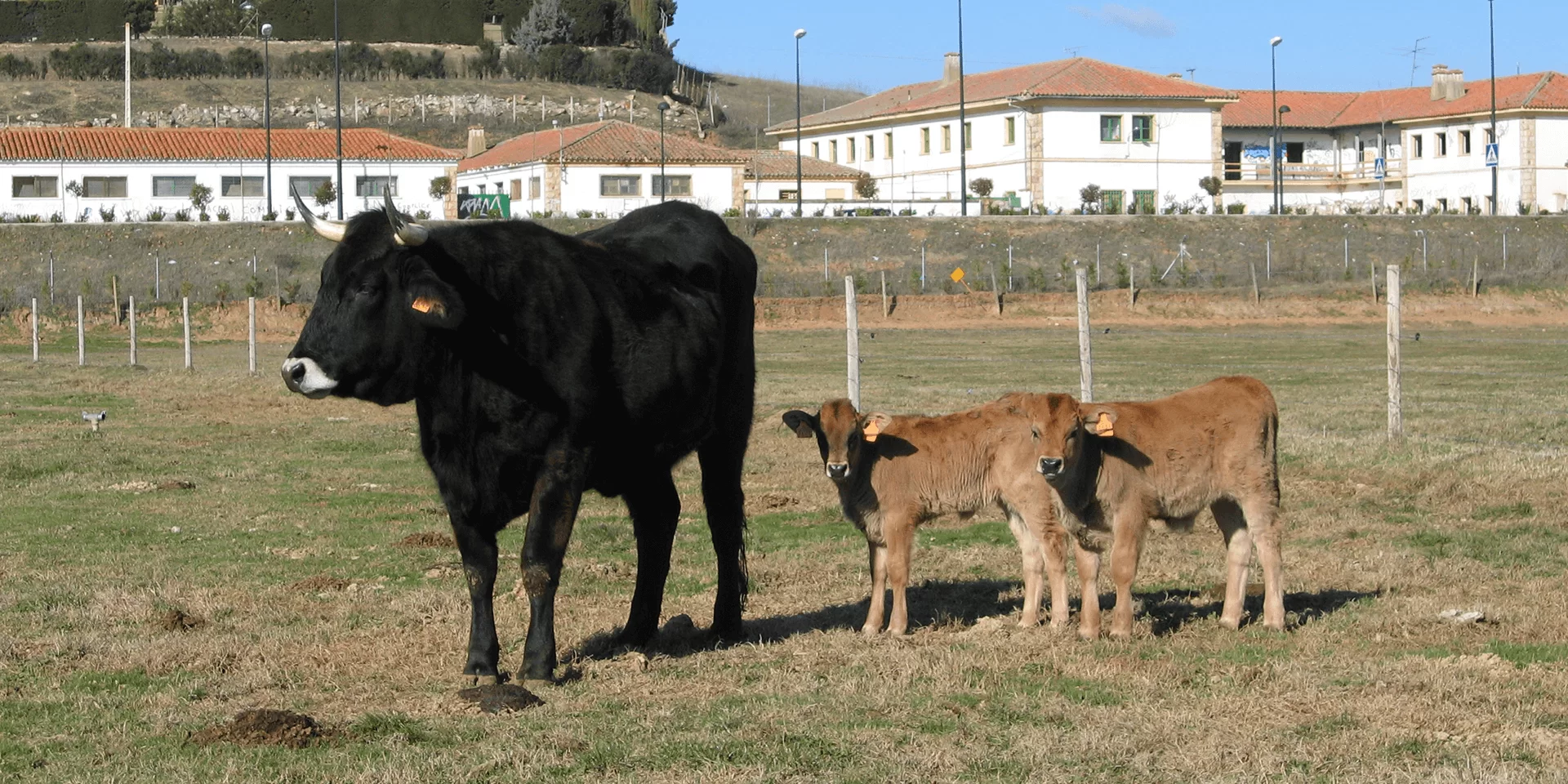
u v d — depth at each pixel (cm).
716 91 17038
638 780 709
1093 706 824
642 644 1031
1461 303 5731
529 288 877
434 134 11656
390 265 851
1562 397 2664
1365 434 2025
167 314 5438
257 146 7612
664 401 956
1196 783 691
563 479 892
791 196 8506
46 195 7269
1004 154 8162
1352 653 940
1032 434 1020
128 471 1945
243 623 1085
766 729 782
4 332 5253
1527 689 830
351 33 14588
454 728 799
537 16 14650
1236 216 7169
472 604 915
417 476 1917
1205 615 1083
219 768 734
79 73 12838
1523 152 8456
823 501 1677
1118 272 6047
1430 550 1301
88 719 833
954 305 5666
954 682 884
